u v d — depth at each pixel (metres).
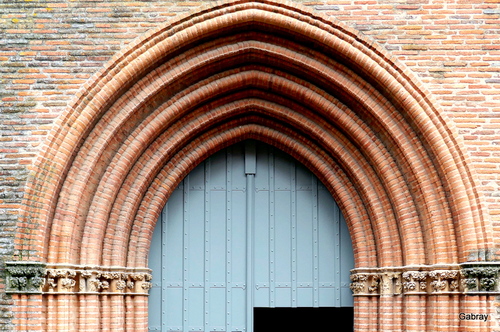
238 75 12.79
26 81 11.81
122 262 12.64
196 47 12.25
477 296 11.34
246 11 11.88
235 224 13.62
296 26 11.89
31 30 11.93
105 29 11.91
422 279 12.02
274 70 12.80
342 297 13.41
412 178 12.30
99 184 12.31
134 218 13.02
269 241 13.58
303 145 13.48
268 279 13.46
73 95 11.79
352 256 13.52
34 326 11.24
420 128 11.87
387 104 12.21
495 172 11.65
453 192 11.72
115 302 12.38
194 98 12.73
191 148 13.41
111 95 11.83
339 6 11.98
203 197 13.67
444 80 11.86
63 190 11.80
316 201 13.70
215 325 13.34
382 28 11.97
